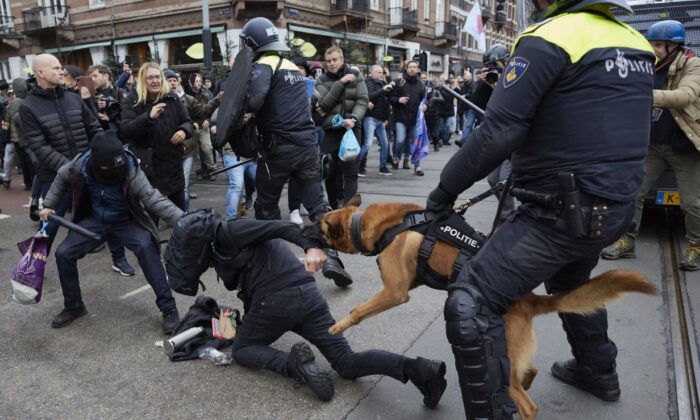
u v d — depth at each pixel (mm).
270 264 2672
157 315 3732
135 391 2742
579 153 1719
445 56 31734
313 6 20375
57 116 4473
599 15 1783
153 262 3477
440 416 2451
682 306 3482
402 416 2457
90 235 3275
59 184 3494
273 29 4129
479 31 18203
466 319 1875
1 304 3994
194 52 12148
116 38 21344
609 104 1684
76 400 2680
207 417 2494
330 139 5984
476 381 1896
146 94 4871
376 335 3240
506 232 1917
